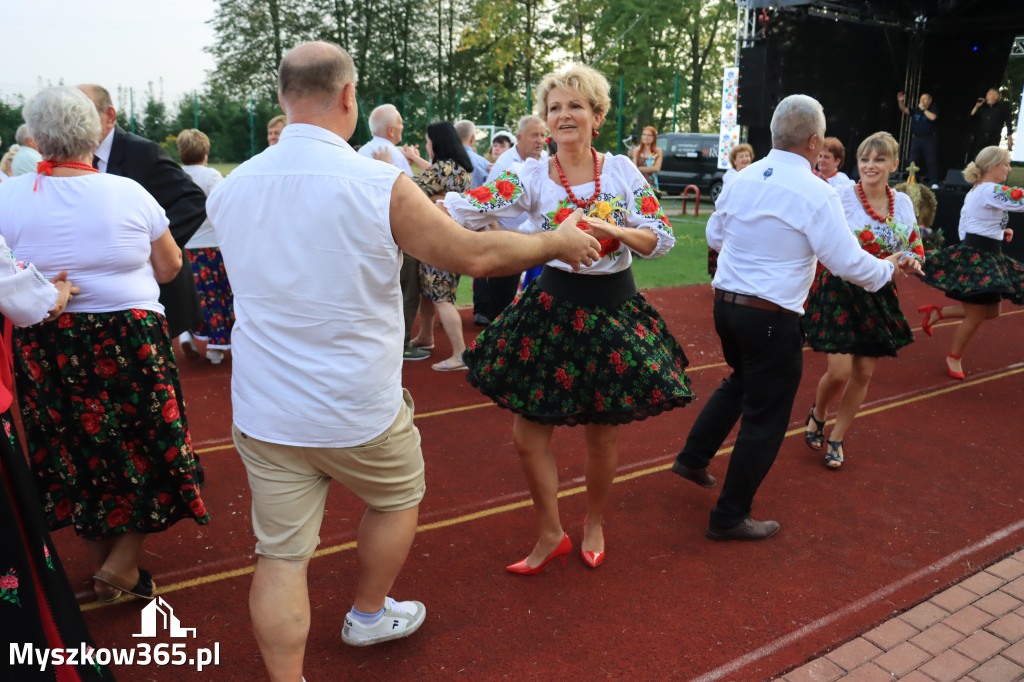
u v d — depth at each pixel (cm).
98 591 280
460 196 279
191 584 300
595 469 301
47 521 272
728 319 330
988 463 434
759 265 322
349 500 375
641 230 273
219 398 528
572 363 276
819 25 1387
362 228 193
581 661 258
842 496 390
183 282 350
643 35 3394
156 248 280
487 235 199
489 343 290
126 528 270
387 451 218
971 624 281
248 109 2681
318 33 3656
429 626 276
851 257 308
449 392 549
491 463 426
